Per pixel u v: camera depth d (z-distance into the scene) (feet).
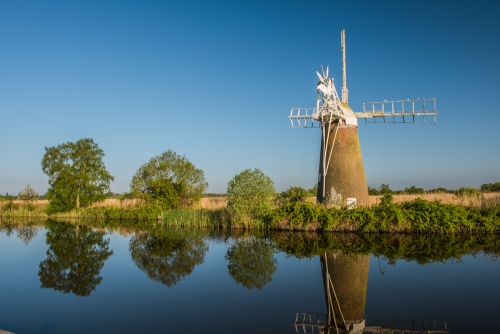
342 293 40.81
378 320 32.58
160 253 68.08
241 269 53.57
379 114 106.11
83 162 182.80
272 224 99.60
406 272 48.96
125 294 41.52
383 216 85.66
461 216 81.41
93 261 61.31
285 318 33.37
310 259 59.31
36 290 43.65
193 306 37.09
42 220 160.56
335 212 90.94
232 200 107.34
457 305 35.60
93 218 169.68
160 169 163.94
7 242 86.07
